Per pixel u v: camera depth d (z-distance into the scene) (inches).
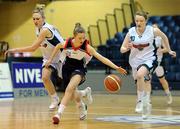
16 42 1293.1
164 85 709.9
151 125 416.2
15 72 879.1
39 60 1078.4
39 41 522.9
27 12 1279.5
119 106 667.4
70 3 1237.7
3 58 1269.7
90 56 446.6
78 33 435.5
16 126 409.4
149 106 472.7
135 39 487.8
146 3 1167.0
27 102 760.3
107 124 427.2
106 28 1185.4
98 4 1211.2
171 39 1051.9
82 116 471.5
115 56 1077.1
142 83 471.2
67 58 449.4
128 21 1163.9
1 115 523.8
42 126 410.3
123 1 1188.5
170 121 452.4
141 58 488.4
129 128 391.9
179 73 990.4
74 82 432.1
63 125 419.5
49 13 1256.2
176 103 730.8
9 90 857.5
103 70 1095.0
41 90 922.1
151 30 487.8
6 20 1302.9
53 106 585.9
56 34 541.3
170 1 1148.5
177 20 1090.1
